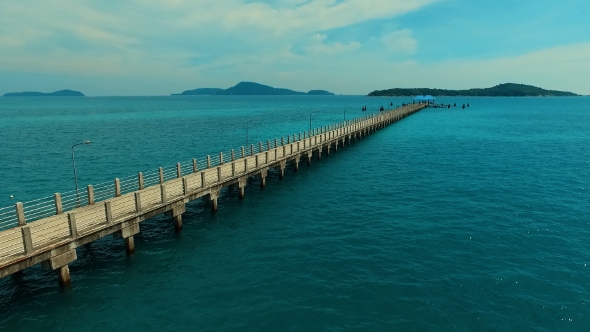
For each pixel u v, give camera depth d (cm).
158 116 13400
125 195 2372
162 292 1734
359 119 7638
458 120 10931
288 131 8431
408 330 1464
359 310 1587
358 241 2258
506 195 3166
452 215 2677
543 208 2812
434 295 1683
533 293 1691
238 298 1683
